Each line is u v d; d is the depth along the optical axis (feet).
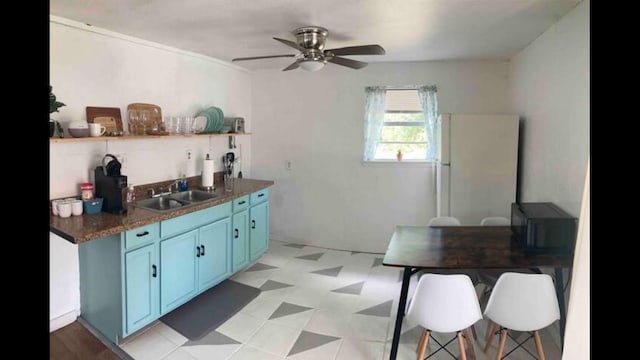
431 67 13.51
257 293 10.89
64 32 8.59
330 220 15.11
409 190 14.23
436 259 7.30
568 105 8.13
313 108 14.89
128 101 10.17
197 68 12.57
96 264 8.38
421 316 6.54
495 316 6.64
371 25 8.93
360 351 8.05
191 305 10.14
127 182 9.66
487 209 11.45
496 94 13.08
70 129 8.14
